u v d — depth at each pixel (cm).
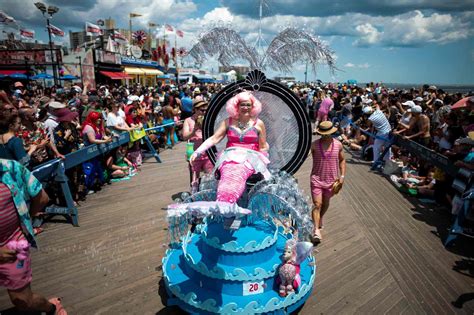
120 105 889
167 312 299
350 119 1253
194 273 312
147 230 466
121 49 3616
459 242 445
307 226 320
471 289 341
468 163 462
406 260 396
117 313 297
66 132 558
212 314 275
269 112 372
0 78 2147
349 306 310
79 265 375
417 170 758
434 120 860
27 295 242
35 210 251
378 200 609
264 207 334
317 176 436
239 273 283
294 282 292
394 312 304
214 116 374
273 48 352
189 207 240
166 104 1259
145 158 948
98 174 654
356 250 418
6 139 336
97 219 505
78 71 2678
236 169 289
